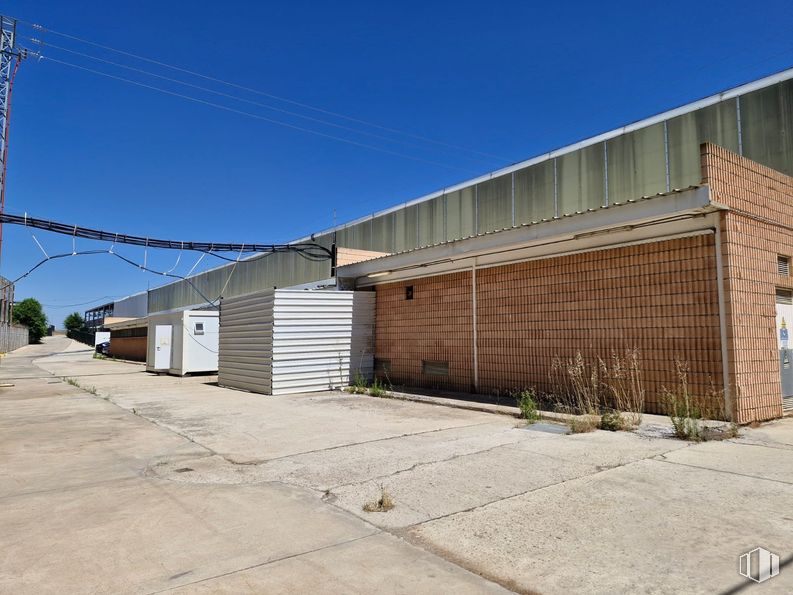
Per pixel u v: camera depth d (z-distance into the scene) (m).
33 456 6.56
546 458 5.96
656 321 8.67
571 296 10.09
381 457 6.25
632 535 3.72
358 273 15.11
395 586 3.09
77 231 15.95
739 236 7.95
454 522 4.09
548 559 3.39
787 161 11.18
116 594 3.00
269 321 13.70
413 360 13.88
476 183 19.56
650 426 7.59
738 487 4.70
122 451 6.81
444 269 13.05
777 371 8.27
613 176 14.80
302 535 3.88
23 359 42.28
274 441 7.33
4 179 21.58
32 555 3.56
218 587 3.09
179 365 21.47
